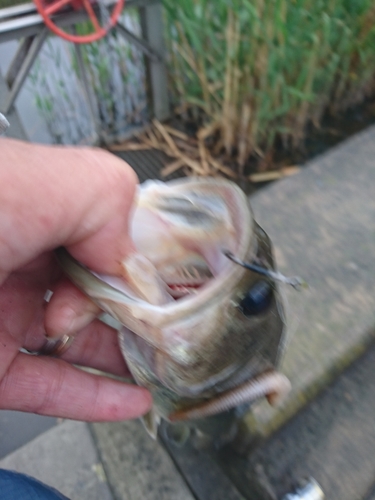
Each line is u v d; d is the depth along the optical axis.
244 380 0.14
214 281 0.12
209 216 0.13
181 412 0.15
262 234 0.13
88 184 0.11
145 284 0.12
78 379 0.18
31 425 0.30
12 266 0.11
